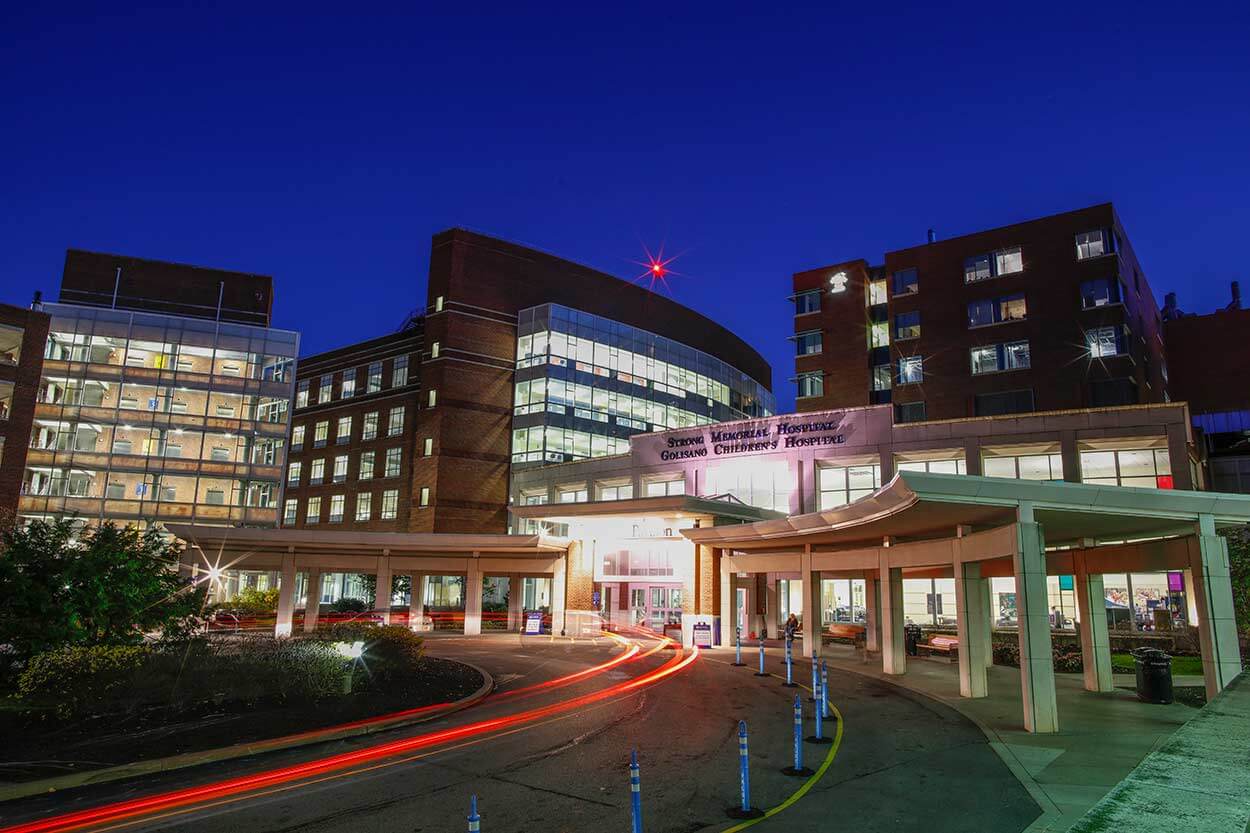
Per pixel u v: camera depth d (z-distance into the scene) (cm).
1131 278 5203
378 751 1379
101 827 964
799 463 4784
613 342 7062
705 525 3666
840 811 992
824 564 2872
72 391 5472
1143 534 1877
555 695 2044
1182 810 390
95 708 1517
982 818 949
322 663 1825
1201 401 6328
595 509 3797
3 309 5056
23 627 1786
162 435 5578
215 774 1220
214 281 6469
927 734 1488
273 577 6994
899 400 5459
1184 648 2794
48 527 2027
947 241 5500
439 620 5331
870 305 6103
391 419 7162
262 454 5741
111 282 6247
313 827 962
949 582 4459
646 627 4525
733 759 1298
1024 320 5097
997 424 4281
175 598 2108
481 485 6481
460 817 998
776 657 2981
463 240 6775
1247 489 5784
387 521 6900
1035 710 1485
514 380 6781
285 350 5919
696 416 7806
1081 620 2092
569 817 994
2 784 1112
